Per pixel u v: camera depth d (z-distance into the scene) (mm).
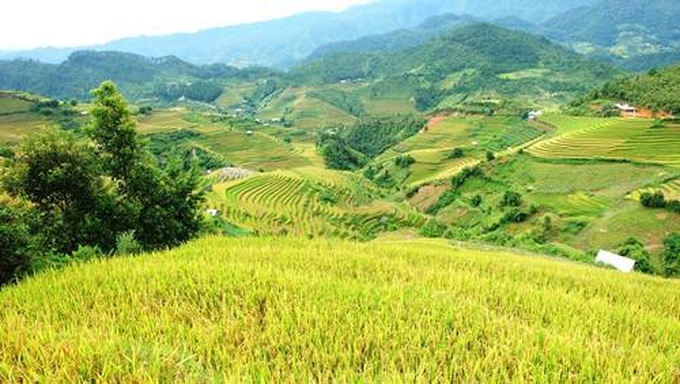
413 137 190250
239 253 14250
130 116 29266
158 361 5234
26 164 24609
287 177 122875
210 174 130125
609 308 10047
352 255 14742
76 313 7832
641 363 6234
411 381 5160
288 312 7305
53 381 4988
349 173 143500
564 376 5656
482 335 7148
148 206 29578
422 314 7688
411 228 88062
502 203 87250
